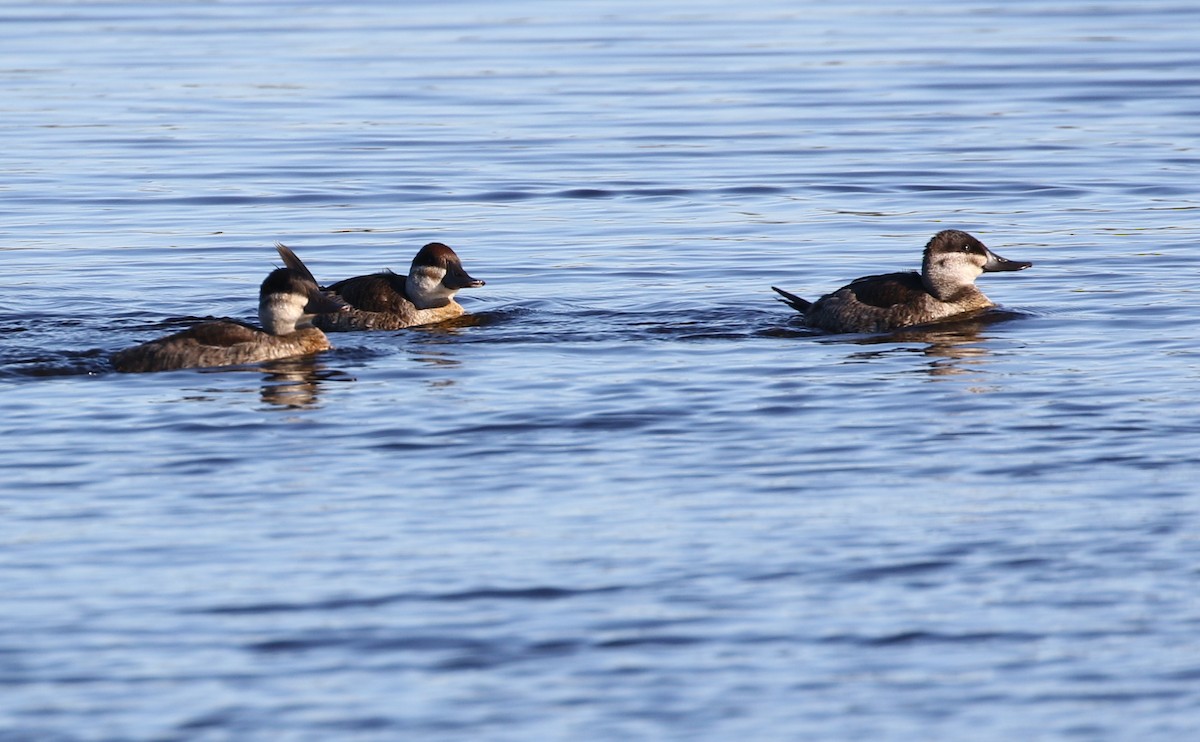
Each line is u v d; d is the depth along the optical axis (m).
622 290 20.55
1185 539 11.65
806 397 15.54
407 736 9.13
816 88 35.56
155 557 11.52
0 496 12.76
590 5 48.31
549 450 13.95
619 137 30.89
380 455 13.81
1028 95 34.62
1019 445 13.91
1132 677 9.75
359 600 10.79
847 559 11.42
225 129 31.56
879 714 9.37
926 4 48.59
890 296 18.72
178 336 16.98
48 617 10.52
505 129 31.67
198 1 49.34
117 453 13.85
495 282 21.12
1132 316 18.70
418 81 36.38
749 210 25.28
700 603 10.74
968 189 26.52
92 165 28.42
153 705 9.43
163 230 24.14
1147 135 30.39
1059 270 21.16
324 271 22.03
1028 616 10.52
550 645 10.18
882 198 26.00
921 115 32.78
